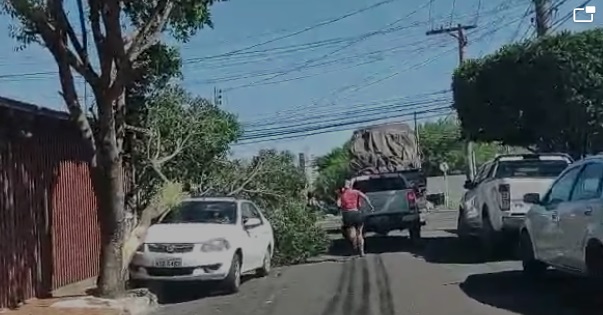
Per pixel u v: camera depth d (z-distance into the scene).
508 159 18.48
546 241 12.34
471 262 17.53
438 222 35.34
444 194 62.28
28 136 13.88
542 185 17.11
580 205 10.92
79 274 15.96
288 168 21.61
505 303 11.68
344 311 11.76
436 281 14.55
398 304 12.13
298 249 19.72
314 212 21.88
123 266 13.66
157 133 17.75
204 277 14.06
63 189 15.32
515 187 17.14
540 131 22.16
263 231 16.91
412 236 22.61
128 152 16.83
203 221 15.43
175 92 19.03
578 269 11.06
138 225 14.51
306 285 15.15
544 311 10.88
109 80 12.58
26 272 13.45
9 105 12.48
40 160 14.34
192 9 13.27
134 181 17.30
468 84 24.00
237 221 15.55
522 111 22.41
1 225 12.63
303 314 11.70
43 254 14.21
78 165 16.12
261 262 16.62
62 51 12.58
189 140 19.14
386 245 23.36
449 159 75.81
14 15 12.49
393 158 34.06
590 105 20.50
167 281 14.43
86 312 12.02
